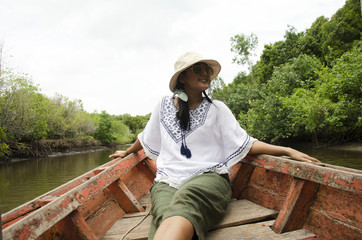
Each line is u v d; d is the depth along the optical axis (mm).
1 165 14969
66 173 10477
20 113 16516
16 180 9023
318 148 11125
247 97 17891
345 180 1011
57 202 1058
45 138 22188
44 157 19656
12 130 16516
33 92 17719
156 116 1685
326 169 1113
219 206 1269
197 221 1003
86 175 1842
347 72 9289
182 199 1060
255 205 1681
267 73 19844
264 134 12359
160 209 1146
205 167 1371
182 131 1473
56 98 26125
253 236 1230
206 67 1528
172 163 1428
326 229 1168
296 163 1292
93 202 1579
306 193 1267
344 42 15633
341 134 10977
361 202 1035
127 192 1830
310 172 1195
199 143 1462
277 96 11914
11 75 15477
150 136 1710
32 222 887
